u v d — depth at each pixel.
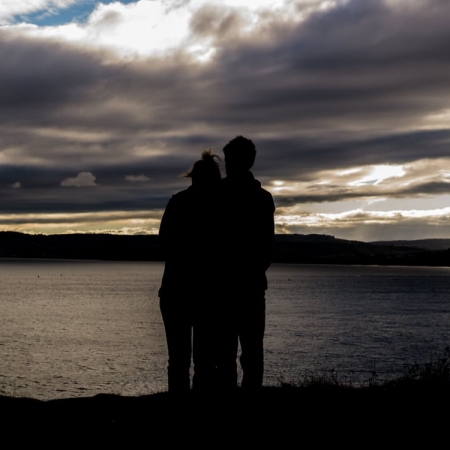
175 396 6.02
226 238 5.86
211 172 6.16
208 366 6.07
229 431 5.55
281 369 39.19
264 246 5.90
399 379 7.97
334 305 100.12
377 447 5.35
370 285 172.25
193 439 5.36
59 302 99.62
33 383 35.41
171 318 6.03
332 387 7.64
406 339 57.34
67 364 41.78
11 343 52.25
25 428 5.86
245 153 5.95
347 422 6.00
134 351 47.72
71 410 6.54
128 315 77.81
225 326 5.90
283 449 5.20
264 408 6.31
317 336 58.66
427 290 150.00
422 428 5.88
